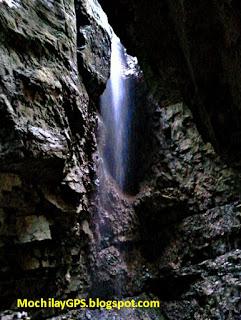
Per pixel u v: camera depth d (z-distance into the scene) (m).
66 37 7.75
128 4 6.84
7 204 6.14
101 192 9.26
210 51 5.70
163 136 10.96
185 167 10.45
